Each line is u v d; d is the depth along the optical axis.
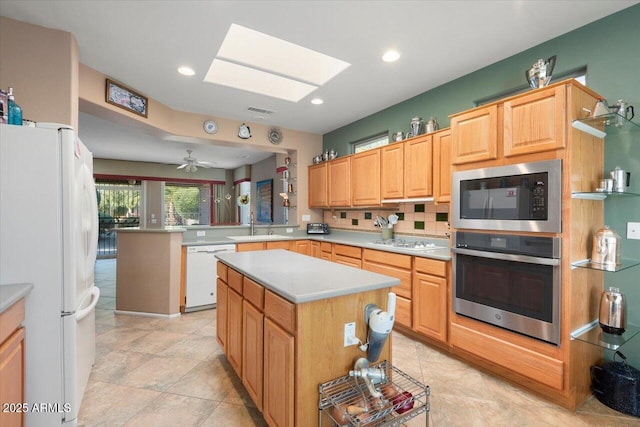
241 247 3.92
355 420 1.18
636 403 1.76
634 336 1.91
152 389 2.01
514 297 2.02
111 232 7.50
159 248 3.43
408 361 2.41
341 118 4.27
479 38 2.31
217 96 3.45
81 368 1.75
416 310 2.73
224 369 2.27
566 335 1.78
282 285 1.45
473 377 2.18
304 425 1.32
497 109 2.13
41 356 1.46
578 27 2.17
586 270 1.92
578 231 1.83
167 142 5.57
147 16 2.06
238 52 2.70
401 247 3.08
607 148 2.04
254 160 7.43
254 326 1.67
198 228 4.20
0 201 1.41
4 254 1.42
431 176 2.97
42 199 1.47
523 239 1.97
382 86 3.19
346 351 1.44
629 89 1.95
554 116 1.83
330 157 4.57
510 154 2.04
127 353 2.52
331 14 2.05
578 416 1.77
